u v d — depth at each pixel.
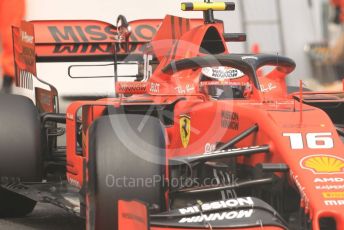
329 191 18.97
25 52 29.22
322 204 18.69
